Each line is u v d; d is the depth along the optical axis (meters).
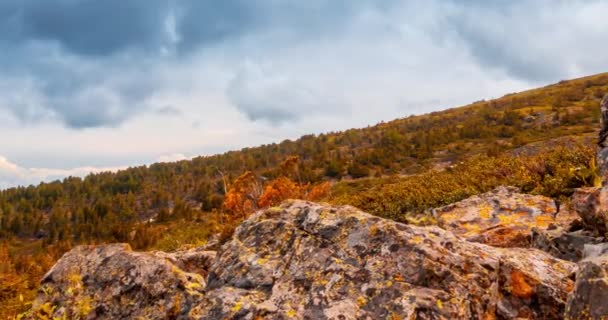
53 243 151.75
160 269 5.81
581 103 148.50
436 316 3.82
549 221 8.05
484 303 4.12
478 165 13.66
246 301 4.39
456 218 9.23
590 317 3.56
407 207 11.68
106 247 6.64
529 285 4.46
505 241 7.85
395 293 4.08
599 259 3.82
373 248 4.67
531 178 10.55
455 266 4.32
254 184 20.09
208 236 19.19
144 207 192.12
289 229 5.39
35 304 6.09
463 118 196.25
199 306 4.55
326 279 4.47
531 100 177.88
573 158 10.48
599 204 6.14
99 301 5.79
